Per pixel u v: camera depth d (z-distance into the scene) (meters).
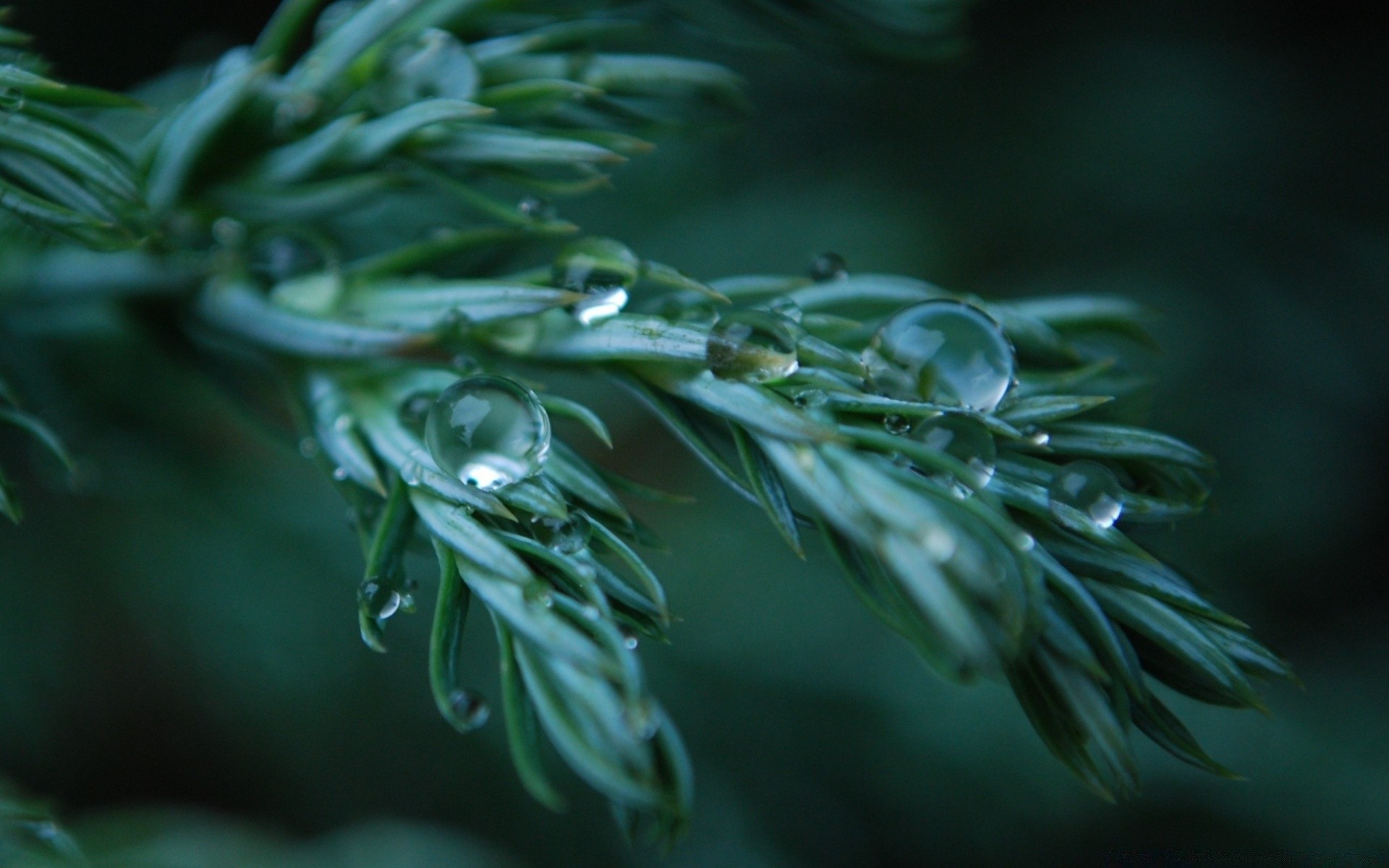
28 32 0.20
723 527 0.20
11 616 0.17
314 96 0.11
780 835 0.18
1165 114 0.24
